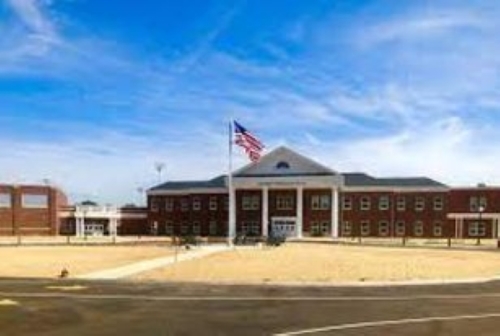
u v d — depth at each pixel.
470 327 21.45
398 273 42.72
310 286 35.12
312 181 109.44
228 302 27.64
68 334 19.72
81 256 58.84
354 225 112.00
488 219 109.75
